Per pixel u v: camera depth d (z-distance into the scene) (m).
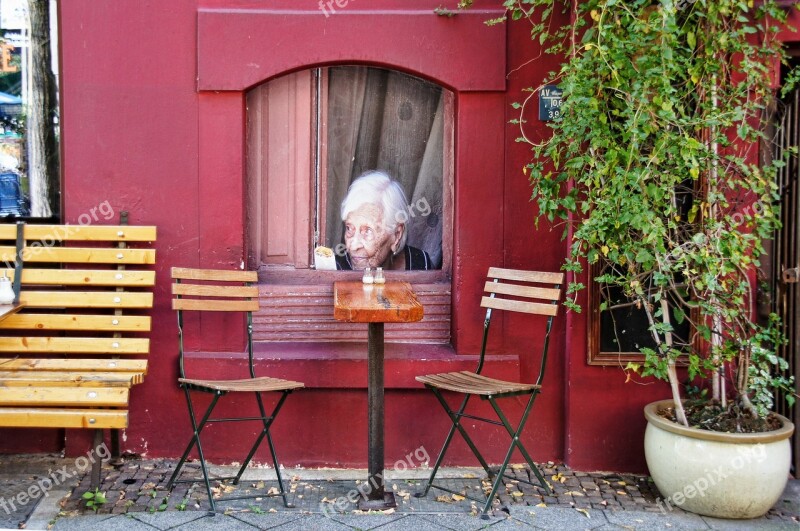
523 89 4.46
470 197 4.84
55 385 4.05
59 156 4.95
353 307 3.76
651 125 4.00
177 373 4.83
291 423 4.85
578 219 4.77
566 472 4.84
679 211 4.71
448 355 4.87
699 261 4.05
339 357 4.80
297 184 5.08
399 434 4.88
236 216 4.82
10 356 4.65
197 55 4.73
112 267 4.85
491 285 4.63
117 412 3.97
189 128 4.77
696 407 4.58
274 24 4.73
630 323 4.83
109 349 4.49
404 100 5.09
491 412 4.91
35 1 4.93
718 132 4.18
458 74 4.77
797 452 4.80
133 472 4.66
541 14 4.80
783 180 4.79
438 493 4.50
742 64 4.21
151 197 4.78
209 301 4.54
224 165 4.80
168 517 4.09
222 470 4.78
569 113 4.21
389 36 4.75
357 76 5.06
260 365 4.78
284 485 4.58
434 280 5.12
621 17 4.24
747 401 4.43
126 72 4.73
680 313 4.34
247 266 5.04
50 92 4.98
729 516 4.18
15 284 4.52
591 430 4.86
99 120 4.74
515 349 4.90
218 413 4.83
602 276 4.27
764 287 4.72
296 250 5.11
